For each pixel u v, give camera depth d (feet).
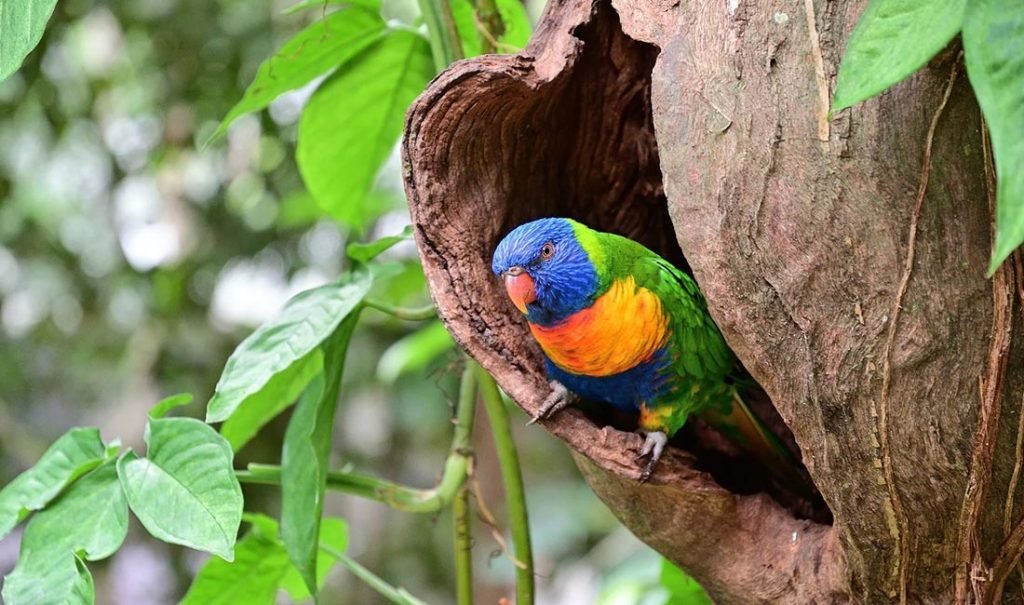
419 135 6.92
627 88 7.89
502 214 7.80
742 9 5.95
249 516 8.32
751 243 5.90
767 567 7.00
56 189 16.51
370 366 16.72
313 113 9.66
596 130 8.20
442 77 6.80
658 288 7.95
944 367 5.53
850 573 6.42
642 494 7.28
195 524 6.30
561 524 17.92
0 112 14.88
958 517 5.82
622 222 9.01
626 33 6.64
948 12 4.29
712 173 5.99
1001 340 5.34
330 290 7.72
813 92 5.67
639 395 8.23
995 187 5.24
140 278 16.53
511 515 8.43
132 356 15.98
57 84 15.20
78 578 6.58
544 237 7.63
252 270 16.29
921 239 5.45
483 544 18.17
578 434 7.01
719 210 5.98
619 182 8.69
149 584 16.37
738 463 9.29
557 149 8.18
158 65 15.17
